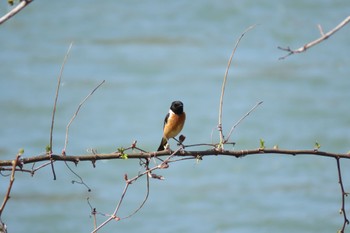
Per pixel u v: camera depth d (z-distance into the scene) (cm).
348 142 2184
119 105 2570
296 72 2773
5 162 549
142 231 1722
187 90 2697
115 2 3581
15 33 3238
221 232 1703
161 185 1975
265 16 3275
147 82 2791
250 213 1786
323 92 2577
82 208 1839
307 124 2317
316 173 2011
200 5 3431
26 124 2373
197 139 2278
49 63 2912
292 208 1808
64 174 2016
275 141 2228
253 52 3027
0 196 1880
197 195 1905
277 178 2000
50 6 3531
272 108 2462
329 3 3331
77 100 2567
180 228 1727
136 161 2097
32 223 1759
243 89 2664
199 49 3086
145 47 3130
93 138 2300
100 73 2847
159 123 2434
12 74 2789
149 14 3434
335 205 1809
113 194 1917
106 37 3216
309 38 3045
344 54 2917
